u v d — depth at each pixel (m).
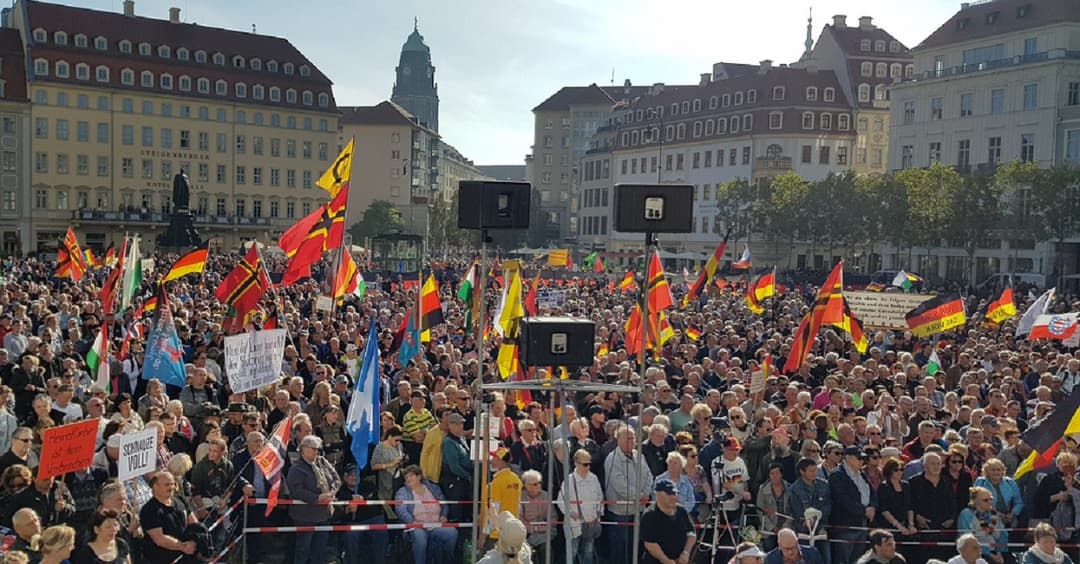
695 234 115.25
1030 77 77.81
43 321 23.48
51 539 8.18
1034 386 20.42
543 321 8.84
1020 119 78.62
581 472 12.18
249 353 13.80
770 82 105.69
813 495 11.87
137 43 114.00
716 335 25.53
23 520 8.62
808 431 13.34
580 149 173.50
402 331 20.17
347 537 12.48
